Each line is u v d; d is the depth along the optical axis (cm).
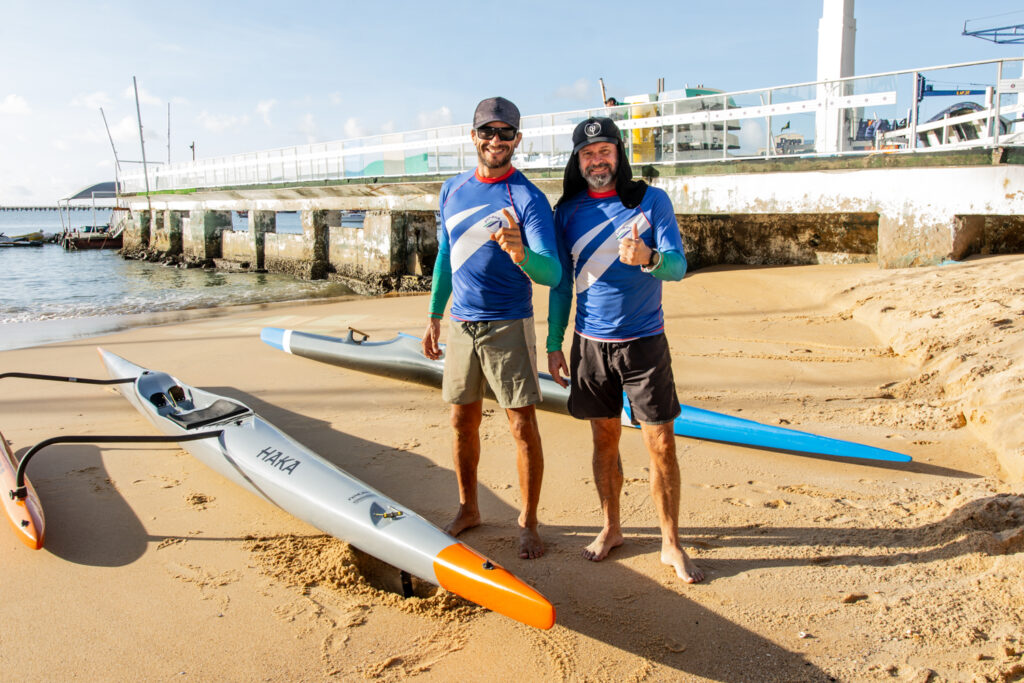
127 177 3591
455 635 265
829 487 389
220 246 2742
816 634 256
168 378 539
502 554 324
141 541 349
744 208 1095
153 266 2888
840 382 593
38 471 443
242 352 795
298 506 346
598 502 383
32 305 1617
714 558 314
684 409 495
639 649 253
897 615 263
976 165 892
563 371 326
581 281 298
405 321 991
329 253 2078
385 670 246
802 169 1029
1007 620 253
